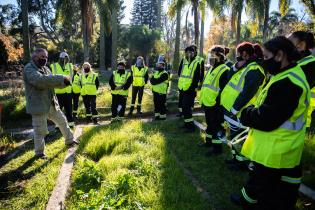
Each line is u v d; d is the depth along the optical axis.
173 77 23.12
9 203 4.62
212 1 19.56
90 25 20.92
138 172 5.14
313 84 3.90
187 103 7.90
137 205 4.14
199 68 7.64
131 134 7.38
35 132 6.30
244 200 3.56
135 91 11.26
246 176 5.20
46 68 6.58
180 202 4.29
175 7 20.59
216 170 5.48
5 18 47.12
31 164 6.06
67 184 5.02
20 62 33.19
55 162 6.07
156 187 4.66
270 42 3.01
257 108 3.10
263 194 3.26
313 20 16.19
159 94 9.85
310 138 6.46
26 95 6.17
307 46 3.92
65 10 21.19
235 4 20.41
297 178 3.22
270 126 2.96
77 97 10.62
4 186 5.15
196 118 9.46
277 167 3.08
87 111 10.48
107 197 4.25
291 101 2.86
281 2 20.27
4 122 10.25
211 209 4.17
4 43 26.81
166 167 5.46
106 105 12.63
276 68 3.01
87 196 4.45
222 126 6.15
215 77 6.16
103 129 8.01
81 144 6.95
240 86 4.91
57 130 8.68
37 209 4.40
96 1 20.56
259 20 21.23
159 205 4.16
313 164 5.50
